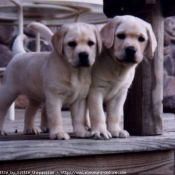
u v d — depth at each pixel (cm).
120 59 288
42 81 297
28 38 696
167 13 318
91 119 299
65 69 287
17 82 330
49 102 290
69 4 534
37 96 315
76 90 292
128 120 329
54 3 541
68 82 288
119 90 312
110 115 314
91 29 292
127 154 288
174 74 799
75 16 591
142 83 315
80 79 292
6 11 585
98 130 293
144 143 289
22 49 366
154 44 302
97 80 299
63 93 291
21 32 514
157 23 318
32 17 603
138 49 289
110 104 315
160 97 320
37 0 477
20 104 680
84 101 306
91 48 288
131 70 310
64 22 621
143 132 315
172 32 803
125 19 296
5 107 337
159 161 298
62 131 288
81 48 282
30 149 253
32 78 308
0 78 621
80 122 304
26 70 317
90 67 291
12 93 334
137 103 319
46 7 537
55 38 289
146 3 302
